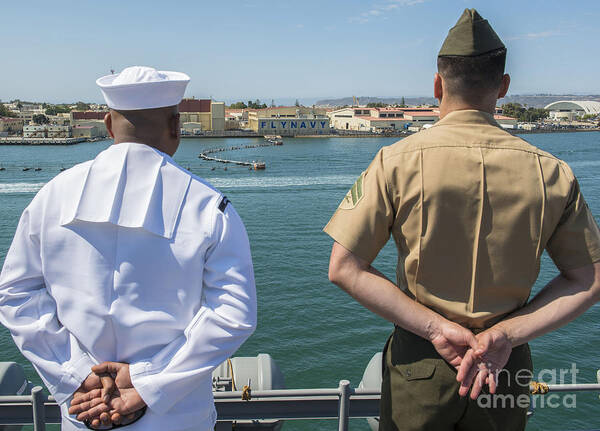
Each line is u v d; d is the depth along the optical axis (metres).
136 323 1.55
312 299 24.83
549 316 1.60
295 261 31.92
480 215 1.59
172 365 1.54
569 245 1.65
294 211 49.12
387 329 21.33
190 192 1.63
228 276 1.59
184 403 1.64
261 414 2.47
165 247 1.57
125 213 1.57
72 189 1.62
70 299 1.58
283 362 18.86
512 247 1.59
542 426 13.00
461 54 1.64
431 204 1.60
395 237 1.72
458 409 1.66
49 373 1.58
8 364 2.90
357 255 1.65
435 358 1.67
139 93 1.61
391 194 1.65
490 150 1.62
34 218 1.62
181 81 1.68
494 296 1.65
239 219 1.70
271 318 22.58
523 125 192.12
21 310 1.61
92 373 1.56
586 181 65.25
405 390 1.72
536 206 1.58
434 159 1.61
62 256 1.59
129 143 1.65
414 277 1.68
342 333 21.03
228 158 97.06
